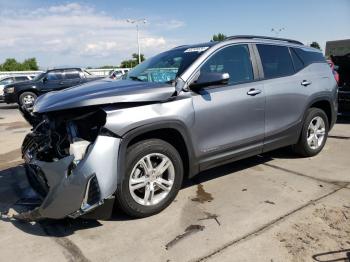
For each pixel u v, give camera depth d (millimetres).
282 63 5078
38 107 3768
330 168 5129
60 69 16531
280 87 4859
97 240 3400
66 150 3453
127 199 3592
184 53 4480
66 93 3865
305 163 5375
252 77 4617
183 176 4113
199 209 3951
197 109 3961
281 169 5133
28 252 3248
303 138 5383
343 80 8453
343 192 4270
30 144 4098
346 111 8359
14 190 4680
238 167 5270
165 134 3953
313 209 3848
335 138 6914
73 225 3684
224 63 4355
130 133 3469
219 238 3352
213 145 4191
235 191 4406
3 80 22078
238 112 4352
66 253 3215
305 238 3287
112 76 5375
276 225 3539
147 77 4355
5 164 6039
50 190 3316
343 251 3070
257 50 4770
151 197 3762
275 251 3105
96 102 3404
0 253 3246
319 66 5633
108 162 3334
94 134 3434
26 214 3500
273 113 4801
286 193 4293
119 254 3170
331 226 3482
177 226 3598
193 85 3980
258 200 4129
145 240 3371
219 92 4195
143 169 3695
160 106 3703
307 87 5258
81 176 3244
